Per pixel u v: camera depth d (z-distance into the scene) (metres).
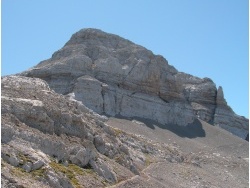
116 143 86.81
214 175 116.75
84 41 189.62
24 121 60.28
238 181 117.06
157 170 96.50
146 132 153.50
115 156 78.50
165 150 125.94
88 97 156.38
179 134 169.25
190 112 192.50
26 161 50.88
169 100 190.62
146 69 182.88
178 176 98.62
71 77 164.75
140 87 179.75
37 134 58.25
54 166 55.19
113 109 162.88
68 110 76.19
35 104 63.28
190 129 181.50
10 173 46.00
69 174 56.47
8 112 58.56
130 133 133.38
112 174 66.31
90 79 160.62
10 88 70.75
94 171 63.31
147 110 174.50
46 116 62.84
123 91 171.88
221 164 134.12
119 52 186.75
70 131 68.38
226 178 116.94
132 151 103.25
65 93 158.62
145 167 96.12
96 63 173.38
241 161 143.62
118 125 146.50
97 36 191.12
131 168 79.12
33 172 50.22
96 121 88.62
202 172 112.62
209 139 174.88
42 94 76.75
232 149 164.50
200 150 154.62
